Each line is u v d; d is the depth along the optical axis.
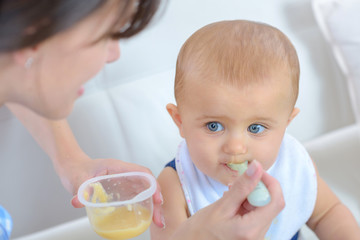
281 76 1.03
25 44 0.67
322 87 1.80
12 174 1.63
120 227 0.97
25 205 1.69
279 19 1.74
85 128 1.65
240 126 1.03
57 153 1.29
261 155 1.06
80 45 0.74
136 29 0.80
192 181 1.21
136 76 1.67
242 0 1.70
